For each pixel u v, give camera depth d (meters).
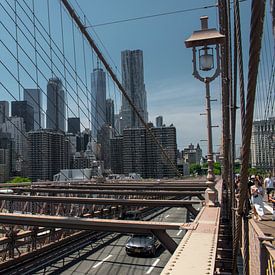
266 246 5.76
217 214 8.89
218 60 11.28
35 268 16.81
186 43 11.04
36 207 20.44
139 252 22.02
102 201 13.89
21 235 15.37
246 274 4.86
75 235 21.80
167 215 42.31
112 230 8.50
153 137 40.72
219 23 10.68
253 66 1.95
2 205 19.22
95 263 20.20
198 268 3.08
